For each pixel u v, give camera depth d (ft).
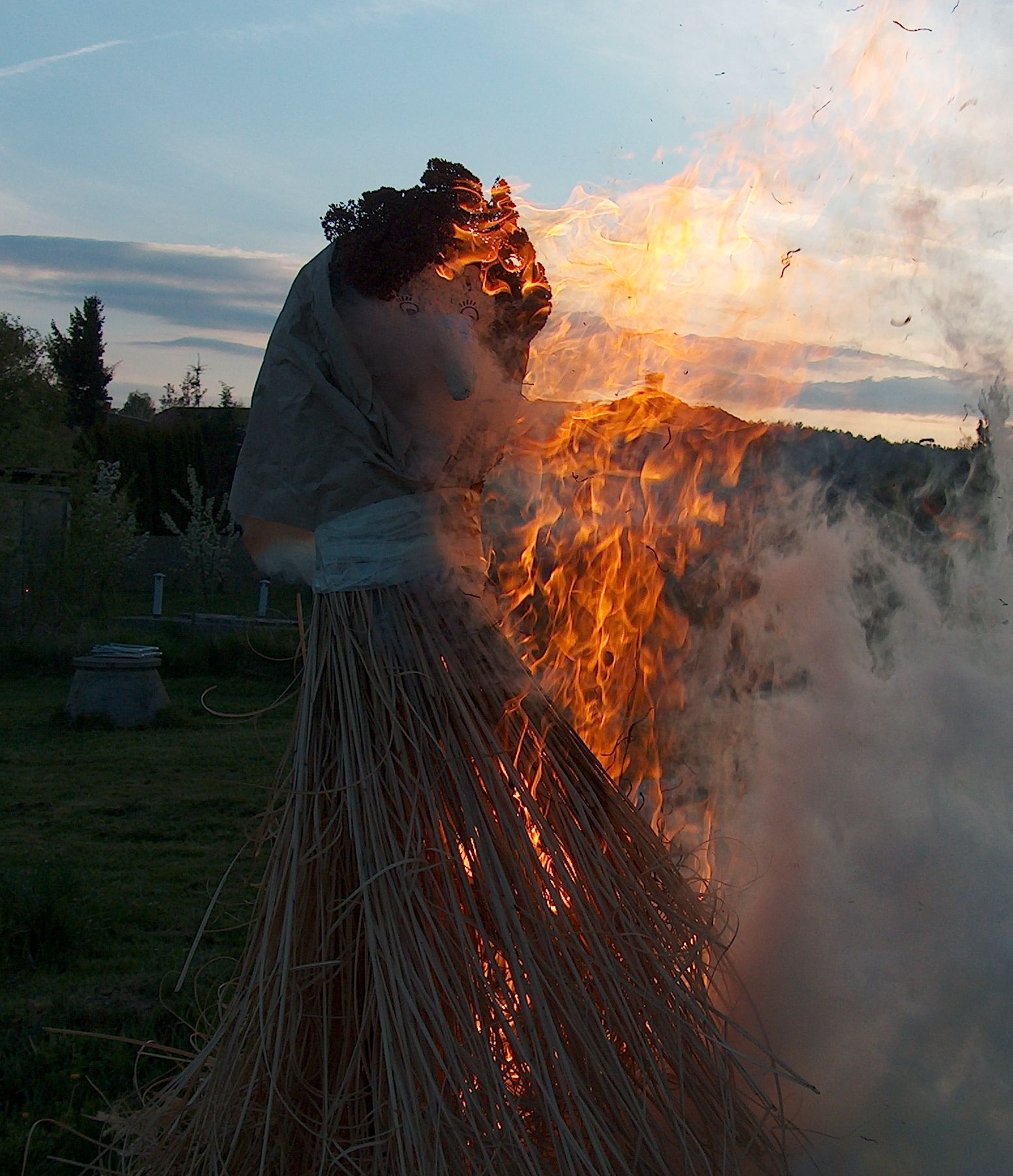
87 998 13.08
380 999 6.74
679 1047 7.03
